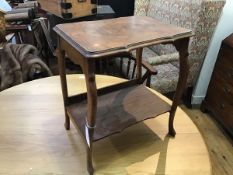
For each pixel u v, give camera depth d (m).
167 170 0.94
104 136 0.84
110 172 0.92
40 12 2.42
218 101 2.06
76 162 0.96
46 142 1.05
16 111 1.23
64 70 0.96
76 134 1.10
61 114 1.22
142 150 1.02
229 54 1.87
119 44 0.72
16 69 1.92
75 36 0.78
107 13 2.30
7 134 1.09
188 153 1.01
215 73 2.06
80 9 2.11
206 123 2.17
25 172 0.92
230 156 1.85
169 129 1.08
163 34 0.81
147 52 2.40
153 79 1.90
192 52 1.93
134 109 0.99
